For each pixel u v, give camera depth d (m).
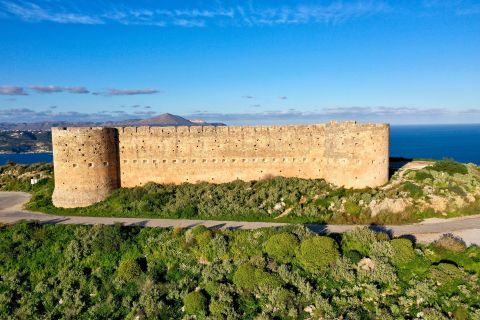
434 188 42.41
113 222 41.78
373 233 32.16
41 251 36.47
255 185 50.53
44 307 31.23
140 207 45.28
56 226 40.25
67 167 48.03
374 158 45.19
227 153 52.56
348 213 40.22
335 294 27.27
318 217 40.41
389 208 39.47
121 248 35.78
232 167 52.69
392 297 26.33
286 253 31.11
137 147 52.38
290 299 27.11
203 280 30.81
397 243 30.17
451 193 41.28
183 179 52.91
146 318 28.30
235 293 28.78
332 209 41.69
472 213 39.09
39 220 43.34
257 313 27.08
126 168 52.53
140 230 38.34
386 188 44.19
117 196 49.44
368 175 45.31
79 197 47.88
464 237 32.78
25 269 34.81
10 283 33.28
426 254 29.69
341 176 46.72
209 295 29.12
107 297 31.16
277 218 41.34
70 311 30.08
